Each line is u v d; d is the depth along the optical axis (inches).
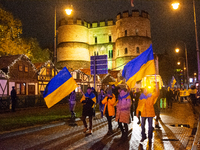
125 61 2583.7
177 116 539.5
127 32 2630.4
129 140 283.4
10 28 1384.1
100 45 3009.4
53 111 647.8
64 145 254.7
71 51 2807.6
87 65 2920.8
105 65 663.8
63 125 409.7
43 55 2010.3
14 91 642.8
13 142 270.7
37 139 287.3
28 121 417.7
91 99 334.6
